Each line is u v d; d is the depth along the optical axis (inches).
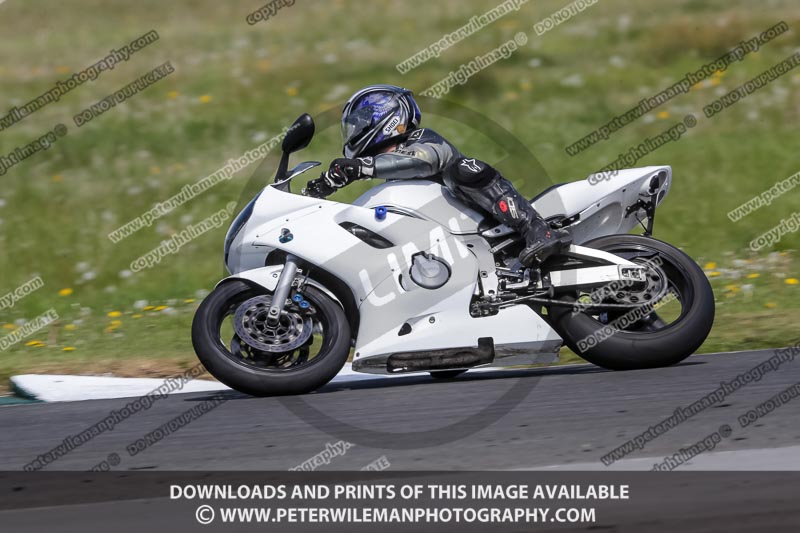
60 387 803.4
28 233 1432.1
